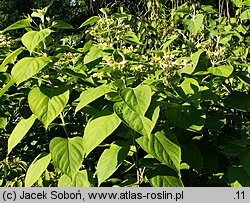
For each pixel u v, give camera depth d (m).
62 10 8.33
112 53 2.65
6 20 8.95
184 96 2.35
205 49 3.08
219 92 2.98
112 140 2.82
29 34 2.33
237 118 2.90
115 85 2.21
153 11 4.95
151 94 2.06
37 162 2.39
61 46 2.63
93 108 2.52
